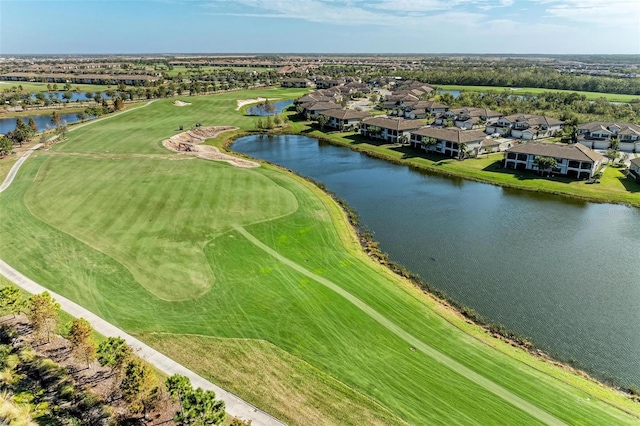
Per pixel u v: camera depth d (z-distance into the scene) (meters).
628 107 150.75
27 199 67.50
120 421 26.80
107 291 43.66
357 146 114.69
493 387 32.72
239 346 36.31
